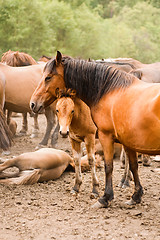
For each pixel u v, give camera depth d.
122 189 6.74
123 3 116.12
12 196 6.16
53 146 10.66
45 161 6.93
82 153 9.25
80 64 5.72
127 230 4.80
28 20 46.88
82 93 5.71
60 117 5.52
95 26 64.19
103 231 4.77
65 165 7.60
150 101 4.86
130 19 94.12
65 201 6.00
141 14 96.56
